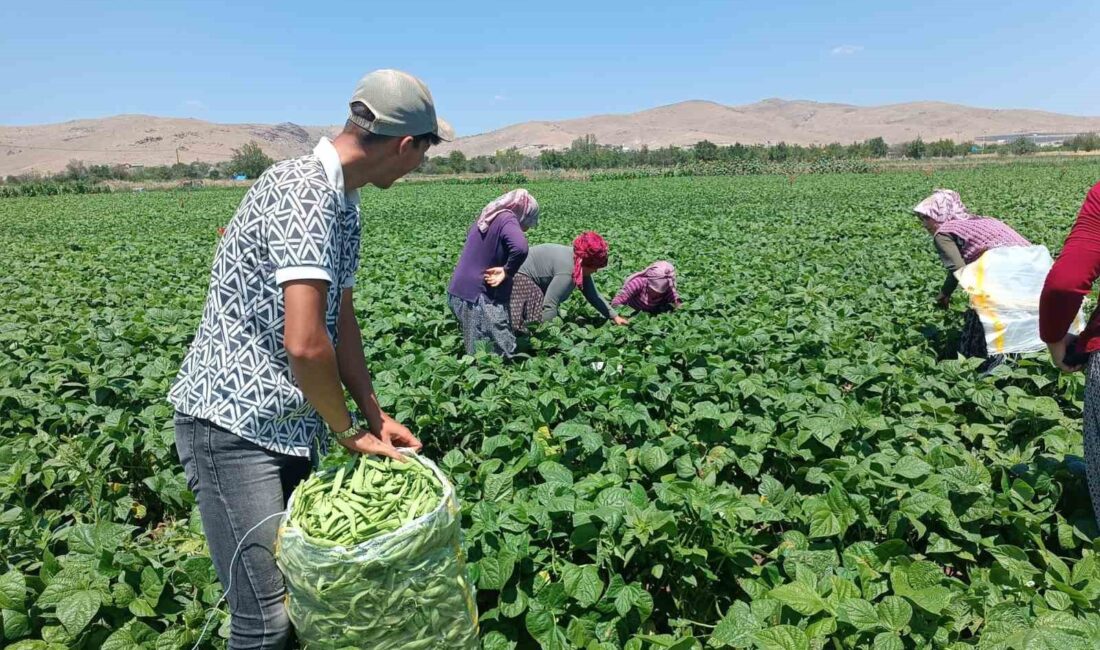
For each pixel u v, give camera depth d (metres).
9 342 7.55
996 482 4.14
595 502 3.51
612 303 8.35
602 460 4.31
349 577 2.18
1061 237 13.49
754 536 3.66
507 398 5.23
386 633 2.29
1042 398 4.61
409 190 49.97
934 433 4.63
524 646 3.19
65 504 4.59
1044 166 55.31
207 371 2.42
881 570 3.20
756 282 9.80
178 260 15.30
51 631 2.96
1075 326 5.52
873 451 4.28
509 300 6.69
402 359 6.29
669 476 3.83
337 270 2.37
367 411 2.84
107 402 5.71
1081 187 30.17
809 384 5.31
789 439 4.35
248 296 2.36
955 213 6.46
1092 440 3.49
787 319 7.34
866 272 10.40
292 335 2.24
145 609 3.04
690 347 6.20
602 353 6.44
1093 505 3.56
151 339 7.48
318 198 2.27
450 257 13.96
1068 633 2.68
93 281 12.07
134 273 13.17
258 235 2.29
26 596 3.06
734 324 7.33
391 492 2.44
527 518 3.47
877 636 2.68
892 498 3.62
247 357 2.40
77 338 7.36
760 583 3.18
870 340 7.21
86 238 21.92
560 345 6.82
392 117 2.35
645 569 3.40
